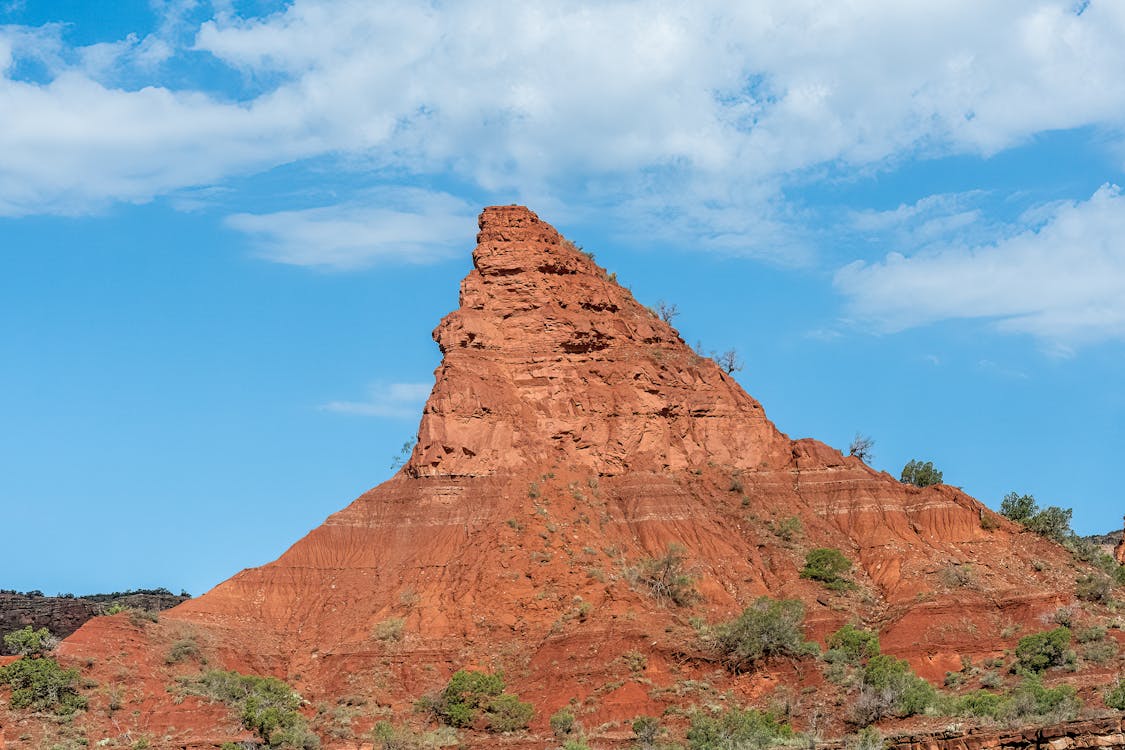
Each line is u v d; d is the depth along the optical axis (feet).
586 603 446.60
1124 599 476.13
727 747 366.43
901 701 386.52
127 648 425.28
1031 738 324.60
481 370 514.68
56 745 372.58
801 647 421.18
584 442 513.04
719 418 536.42
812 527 508.12
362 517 493.36
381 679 431.84
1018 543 501.15
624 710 404.36
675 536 490.90
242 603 474.90
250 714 396.98
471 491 488.44
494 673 428.15
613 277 580.30
